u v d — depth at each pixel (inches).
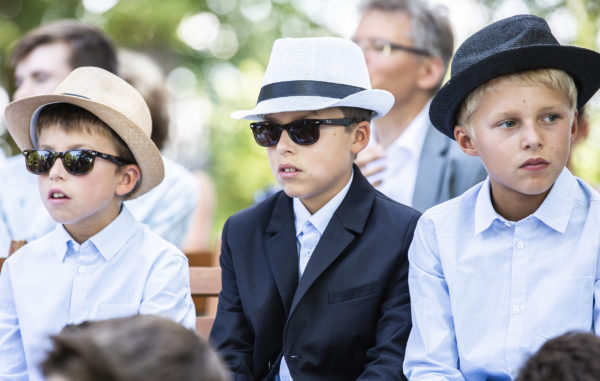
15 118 125.3
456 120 113.1
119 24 462.0
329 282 115.4
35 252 127.0
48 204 118.4
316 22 503.8
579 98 108.1
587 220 104.6
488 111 102.0
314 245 121.0
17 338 124.6
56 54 186.9
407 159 178.4
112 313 120.5
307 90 116.6
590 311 101.5
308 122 113.8
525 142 98.0
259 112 115.9
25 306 123.2
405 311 113.8
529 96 98.5
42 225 162.2
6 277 126.7
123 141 123.1
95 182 119.0
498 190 107.9
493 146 101.7
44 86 187.2
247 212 128.6
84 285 122.4
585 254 102.7
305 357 113.9
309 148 114.2
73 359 52.7
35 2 479.2
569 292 101.7
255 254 123.1
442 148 166.1
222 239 128.3
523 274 105.1
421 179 164.4
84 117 119.0
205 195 219.5
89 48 189.6
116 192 124.3
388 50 187.2
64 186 117.0
